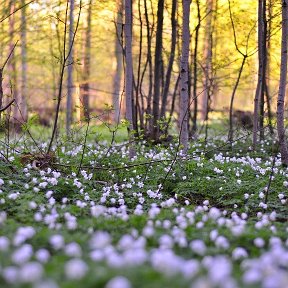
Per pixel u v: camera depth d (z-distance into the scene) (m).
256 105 2.00
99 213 0.94
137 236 0.80
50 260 0.65
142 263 0.59
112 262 0.58
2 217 0.87
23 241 0.75
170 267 0.56
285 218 1.07
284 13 1.53
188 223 0.89
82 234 0.79
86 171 1.54
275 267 0.63
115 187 1.27
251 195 1.23
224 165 1.57
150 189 1.34
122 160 1.65
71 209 0.98
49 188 1.20
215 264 0.57
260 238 0.79
